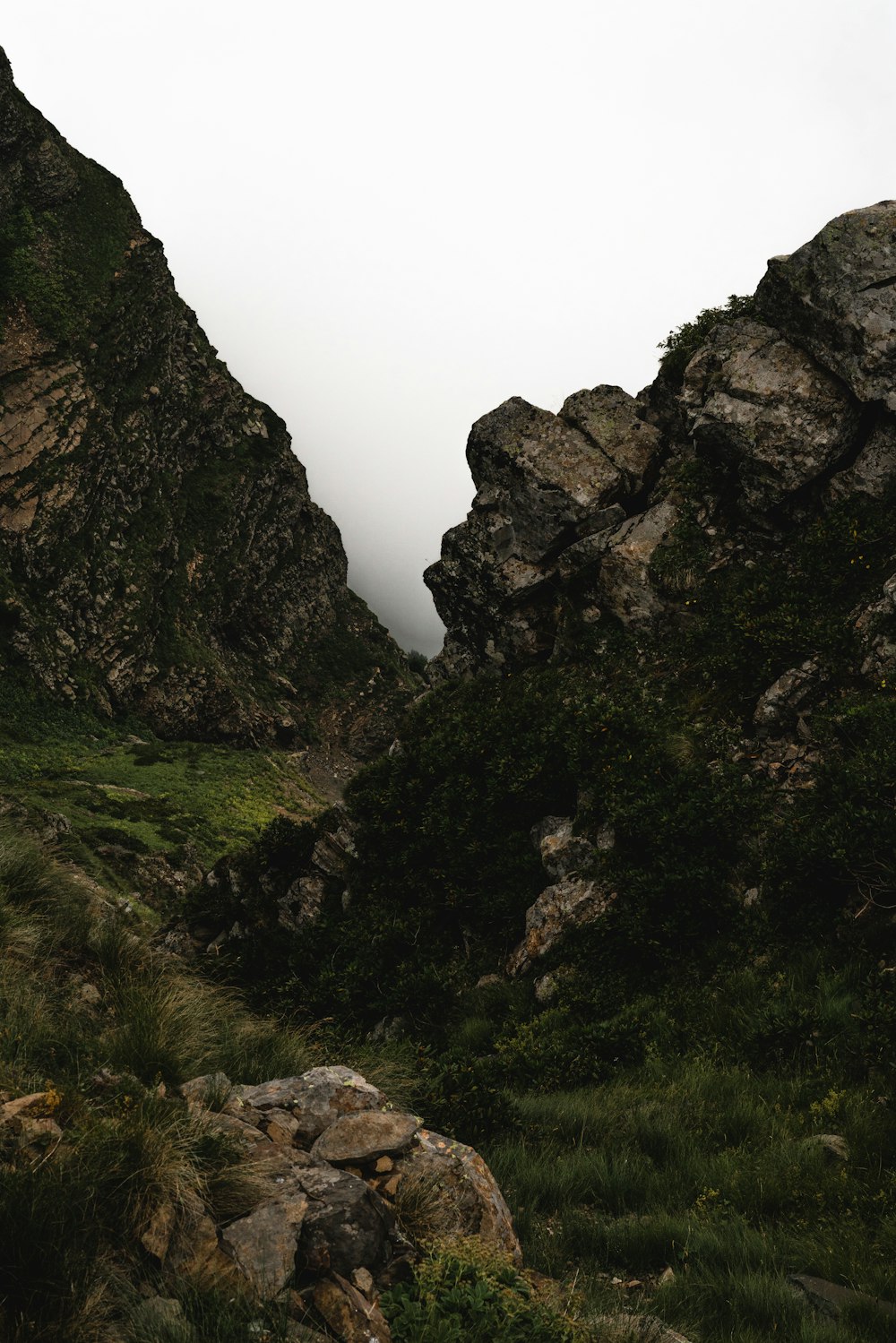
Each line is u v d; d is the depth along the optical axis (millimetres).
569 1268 5418
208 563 125125
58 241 108688
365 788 18047
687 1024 10625
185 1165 3994
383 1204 4328
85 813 52031
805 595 16453
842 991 9852
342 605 168000
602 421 21953
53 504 92938
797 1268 5355
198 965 16344
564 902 13648
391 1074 7918
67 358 100938
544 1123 8016
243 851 19453
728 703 15812
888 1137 6906
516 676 21031
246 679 129250
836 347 17531
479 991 13648
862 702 13930
